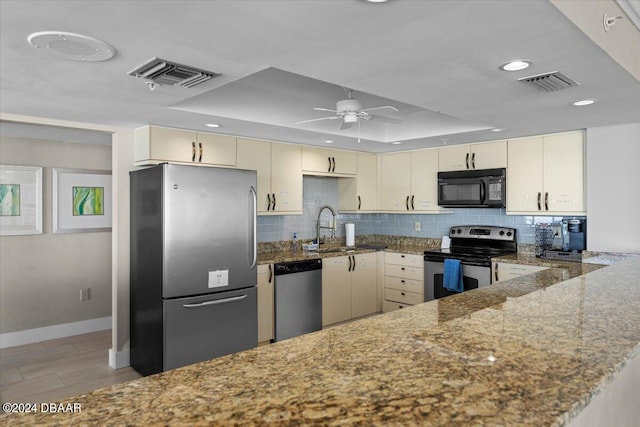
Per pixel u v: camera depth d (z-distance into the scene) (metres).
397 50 1.79
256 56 1.87
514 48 1.76
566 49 1.77
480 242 4.90
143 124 3.50
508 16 1.46
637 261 2.96
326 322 4.56
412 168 5.16
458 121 4.21
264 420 0.81
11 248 4.18
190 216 3.16
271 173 4.37
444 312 1.69
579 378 0.98
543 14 1.45
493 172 4.41
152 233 3.22
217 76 2.16
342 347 1.26
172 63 1.97
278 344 1.31
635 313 1.58
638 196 3.48
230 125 3.56
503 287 2.28
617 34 1.93
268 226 4.83
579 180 3.89
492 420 0.78
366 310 5.03
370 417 0.80
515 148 4.29
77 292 4.57
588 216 3.75
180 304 3.12
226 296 3.34
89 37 1.67
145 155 3.55
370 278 5.08
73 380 3.40
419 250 5.02
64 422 0.83
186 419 0.83
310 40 1.68
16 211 4.18
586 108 2.88
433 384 0.95
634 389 1.57
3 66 2.03
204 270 3.22
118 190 3.63
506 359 1.11
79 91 2.47
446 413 0.81
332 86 3.52
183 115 3.16
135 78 2.22
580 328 1.39
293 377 1.03
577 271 2.98
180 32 1.62
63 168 4.46
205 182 3.23
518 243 4.61
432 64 1.96
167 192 3.06
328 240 5.44
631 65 2.12
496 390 0.92
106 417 0.85
